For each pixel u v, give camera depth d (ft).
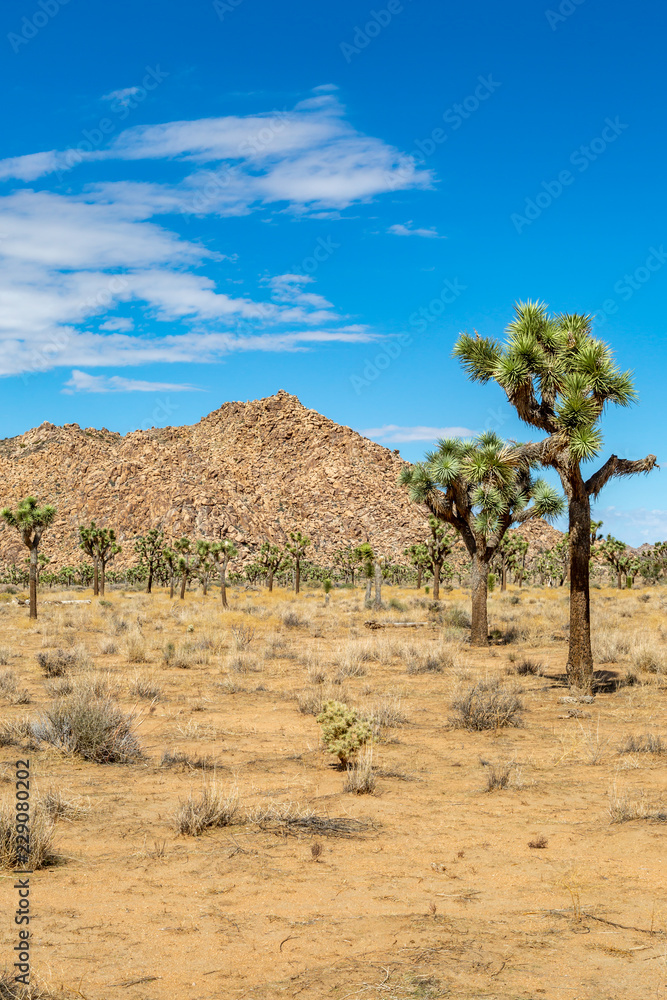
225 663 67.15
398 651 74.64
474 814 25.81
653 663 62.08
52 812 25.13
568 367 51.80
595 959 14.71
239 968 14.49
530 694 52.60
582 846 22.20
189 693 53.52
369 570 220.23
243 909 17.58
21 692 50.75
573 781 29.96
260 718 44.88
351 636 96.48
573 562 52.65
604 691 52.75
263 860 21.11
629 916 16.84
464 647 82.48
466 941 15.66
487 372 55.93
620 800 25.35
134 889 18.86
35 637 97.96
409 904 17.92
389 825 24.53
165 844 22.50
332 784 30.01
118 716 35.88
